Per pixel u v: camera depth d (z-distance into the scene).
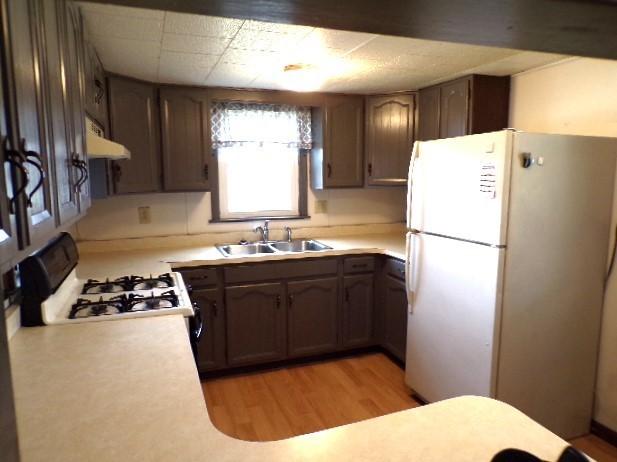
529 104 2.86
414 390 2.79
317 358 3.41
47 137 1.03
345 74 2.89
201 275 2.93
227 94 3.23
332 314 3.31
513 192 2.07
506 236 2.09
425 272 2.59
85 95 1.81
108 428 1.03
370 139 3.57
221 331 3.03
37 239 0.90
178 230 3.46
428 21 1.36
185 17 1.85
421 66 2.71
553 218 2.19
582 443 2.41
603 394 2.45
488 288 2.15
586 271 2.33
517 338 2.20
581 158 2.21
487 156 2.12
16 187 0.75
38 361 1.40
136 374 1.31
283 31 2.04
